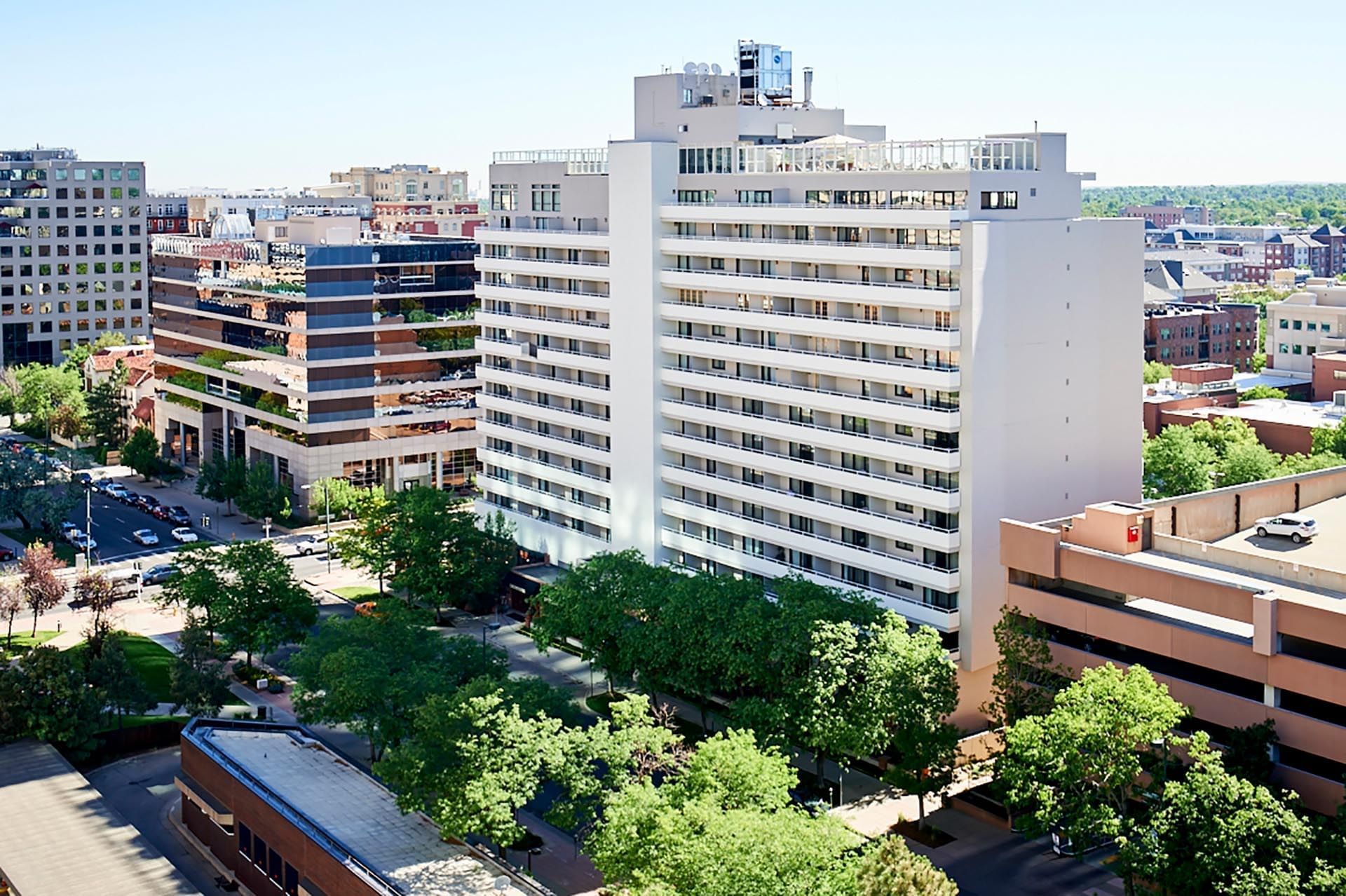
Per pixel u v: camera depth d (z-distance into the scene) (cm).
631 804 10338
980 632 14525
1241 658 11475
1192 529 13662
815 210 15625
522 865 12050
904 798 13462
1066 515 15325
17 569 19838
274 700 16262
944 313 14412
